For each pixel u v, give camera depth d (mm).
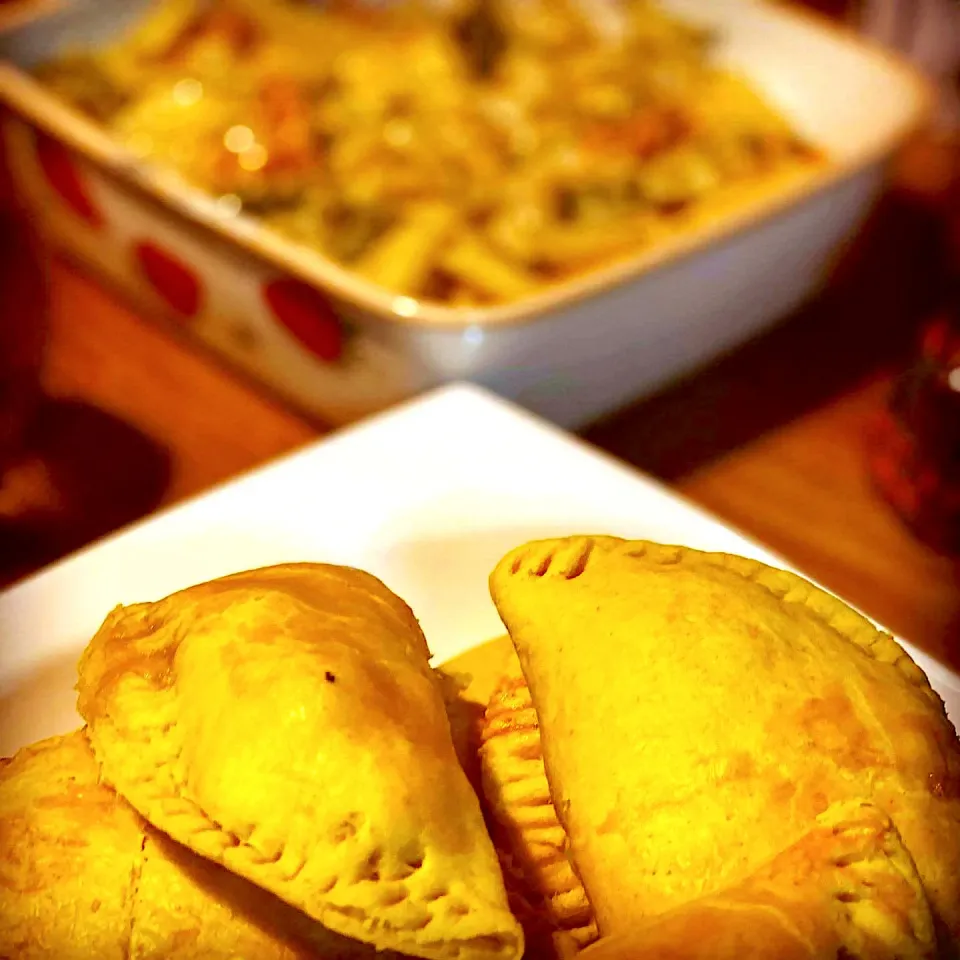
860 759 300
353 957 315
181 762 303
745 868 290
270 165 685
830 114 760
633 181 691
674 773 299
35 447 582
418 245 603
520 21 856
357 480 453
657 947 273
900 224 757
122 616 344
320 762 292
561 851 330
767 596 337
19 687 389
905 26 874
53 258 714
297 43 839
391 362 536
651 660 312
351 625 322
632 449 602
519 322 518
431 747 305
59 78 765
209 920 312
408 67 794
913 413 553
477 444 466
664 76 806
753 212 578
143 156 650
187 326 645
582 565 345
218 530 434
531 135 742
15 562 526
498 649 400
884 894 280
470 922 287
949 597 530
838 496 579
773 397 637
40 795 326
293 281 543
